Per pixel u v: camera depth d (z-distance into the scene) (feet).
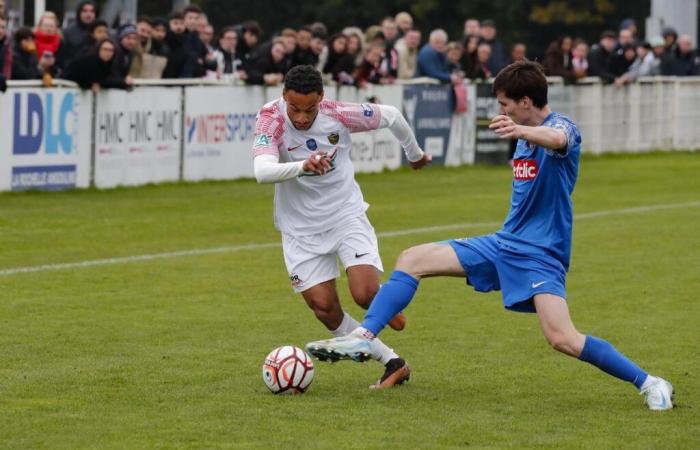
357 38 193.47
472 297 97.71
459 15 419.95
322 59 190.70
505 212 155.02
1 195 152.15
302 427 58.70
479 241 64.54
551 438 57.36
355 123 68.13
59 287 99.09
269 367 65.67
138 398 64.49
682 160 243.81
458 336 82.94
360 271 67.97
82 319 86.58
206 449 54.70
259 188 172.96
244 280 104.01
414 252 65.00
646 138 262.26
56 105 157.38
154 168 171.42
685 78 270.87
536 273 62.34
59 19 245.04
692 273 110.63
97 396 64.85
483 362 75.00
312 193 68.13
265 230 134.41
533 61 64.13
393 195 171.94
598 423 60.34
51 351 76.23
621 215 153.99
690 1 292.61
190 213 146.30
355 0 408.67
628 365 63.16
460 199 168.55
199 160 177.47
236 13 405.80
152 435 57.06
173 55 173.78
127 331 82.79
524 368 73.46
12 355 74.90
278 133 66.80
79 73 159.02
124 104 165.78
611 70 251.60
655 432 58.59
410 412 62.13
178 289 99.30
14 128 152.87
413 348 79.00
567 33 441.68
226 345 79.00
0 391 65.72
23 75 154.71
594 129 247.70
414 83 206.28
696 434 58.34
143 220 139.03
